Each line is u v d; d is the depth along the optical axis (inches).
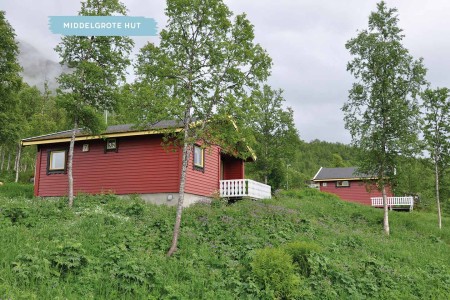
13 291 269.9
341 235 646.5
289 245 431.5
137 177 796.6
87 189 832.3
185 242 458.0
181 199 469.1
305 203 1000.2
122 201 716.0
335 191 1845.5
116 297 301.1
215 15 504.7
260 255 381.7
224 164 1057.5
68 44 676.1
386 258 559.2
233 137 501.7
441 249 691.4
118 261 350.6
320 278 394.0
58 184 867.4
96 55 684.1
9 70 1136.8
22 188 1083.3
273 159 1423.5
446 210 1412.4
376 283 423.5
